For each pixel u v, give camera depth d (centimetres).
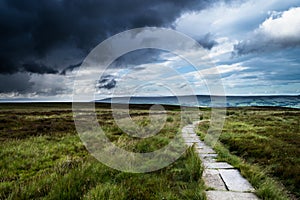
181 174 603
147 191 472
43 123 1886
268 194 468
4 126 1672
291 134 1303
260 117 2683
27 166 732
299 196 530
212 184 547
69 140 1148
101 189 437
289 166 693
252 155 873
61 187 453
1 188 509
